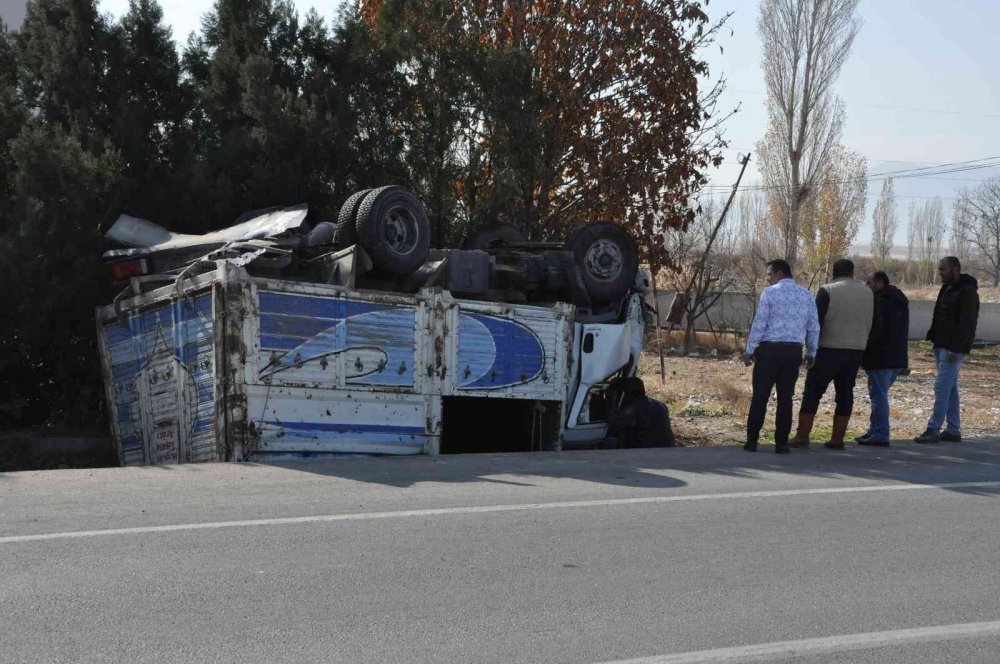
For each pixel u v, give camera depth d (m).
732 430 13.69
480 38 14.00
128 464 9.77
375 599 4.59
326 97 12.10
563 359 10.33
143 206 11.20
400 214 9.34
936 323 10.80
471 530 5.95
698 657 4.05
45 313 10.28
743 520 6.52
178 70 12.32
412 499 6.76
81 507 6.15
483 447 10.95
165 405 9.12
